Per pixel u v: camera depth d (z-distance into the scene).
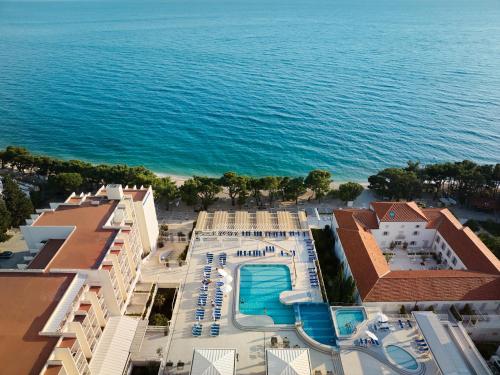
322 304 61.22
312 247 74.00
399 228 77.31
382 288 60.59
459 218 94.06
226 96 188.75
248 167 126.00
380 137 145.00
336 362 51.47
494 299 60.09
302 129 152.12
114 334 52.94
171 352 53.72
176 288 66.00
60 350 39.50
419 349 52.53
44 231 59.53
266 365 47.12
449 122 155.88
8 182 83.69
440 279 61.97
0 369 37.94
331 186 113.81
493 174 97.69
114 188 67.69
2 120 159.38
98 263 52.78
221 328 57.31
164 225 86.75
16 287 48.38
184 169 124.75
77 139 144.38
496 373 53.09
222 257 70.81
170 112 169.88
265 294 63.53
